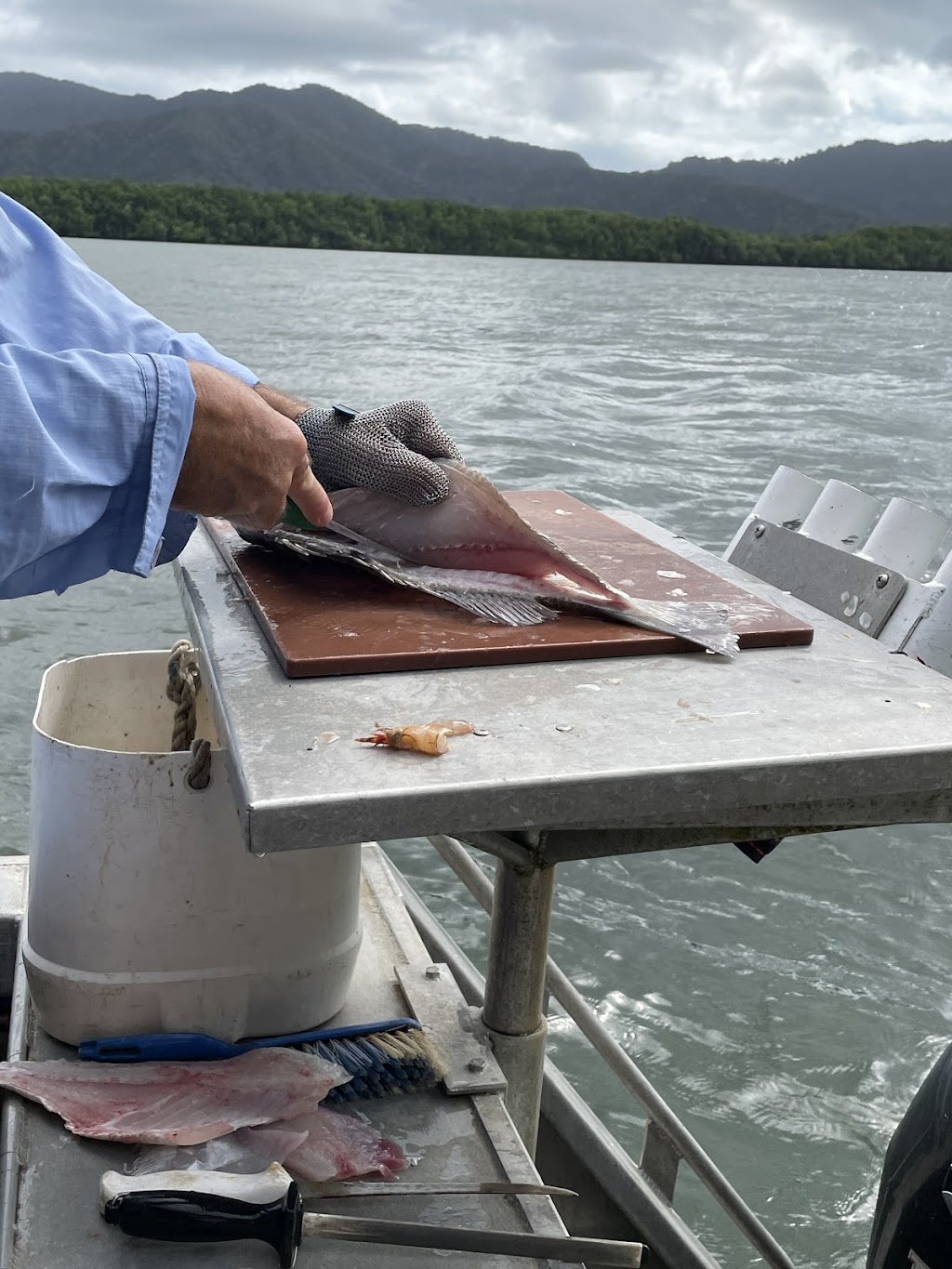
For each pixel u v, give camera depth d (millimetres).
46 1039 1732
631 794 1247
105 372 1243
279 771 1229
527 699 1455
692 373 24203
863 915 5102
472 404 17750
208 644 1647
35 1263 1341
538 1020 1847
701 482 13234
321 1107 1641
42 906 1656
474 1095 1709
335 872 1696
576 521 2367
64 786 1584
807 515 2449
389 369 22797
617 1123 3881
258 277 56688
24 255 1510
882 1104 4012
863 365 27953
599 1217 2096
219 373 1344
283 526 1946
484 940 4898
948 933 4984
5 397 1148
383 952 2025
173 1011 1678
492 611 1717
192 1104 1570
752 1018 4418
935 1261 1473
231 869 1627
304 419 1913
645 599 1830
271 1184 1398
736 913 5086
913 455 15602
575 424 16547
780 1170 3729
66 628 7785
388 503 1889
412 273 71500
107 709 1961
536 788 1212
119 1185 1390
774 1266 1984
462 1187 1503
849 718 1410
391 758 1268
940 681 1559
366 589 1835
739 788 1270
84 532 1282
